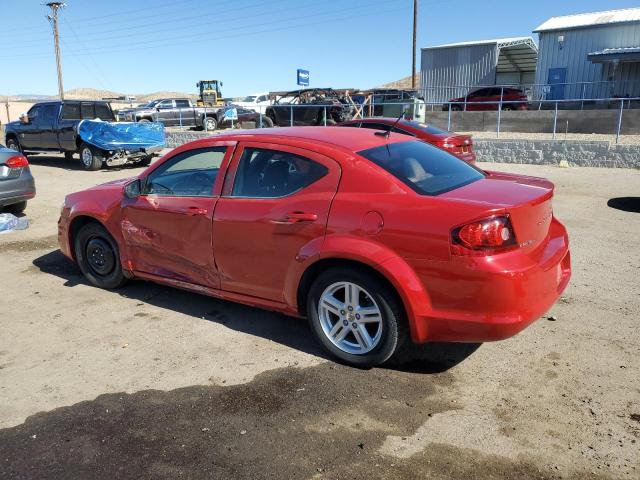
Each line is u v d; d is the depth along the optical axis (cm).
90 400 339
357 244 344
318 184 372
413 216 330
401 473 266
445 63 3133
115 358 392
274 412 321
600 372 355
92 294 523
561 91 2678
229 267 417
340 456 280
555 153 1417
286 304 394
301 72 2327
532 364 368
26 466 279
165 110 2780
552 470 265
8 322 460
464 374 358
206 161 438
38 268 614
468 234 311
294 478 266
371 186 353
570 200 953
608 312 450
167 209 449
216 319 458
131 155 1548
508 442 288
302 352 396
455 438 292
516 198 334
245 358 388
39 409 330
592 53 2522
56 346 413
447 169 399
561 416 309
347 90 2178
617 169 1323
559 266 360
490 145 1505
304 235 368
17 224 809
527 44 3062
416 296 329
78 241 536
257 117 2367
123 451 289
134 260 492
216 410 325
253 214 395
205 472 271
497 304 312
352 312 362
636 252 626
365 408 323
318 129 434
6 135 1775
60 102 1614
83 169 1556
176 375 366
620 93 2536
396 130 951
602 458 273
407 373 362
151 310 480
